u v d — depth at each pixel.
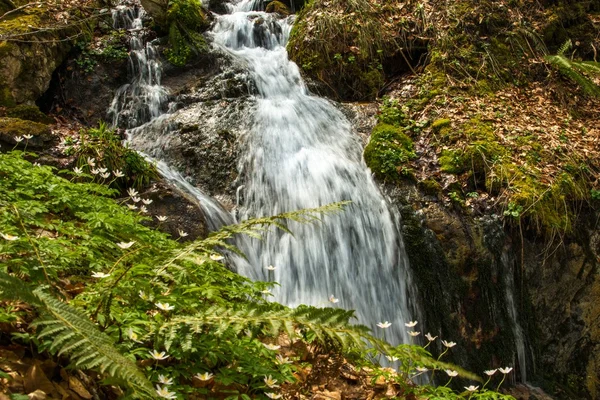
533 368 6.44
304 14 9.20
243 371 3.09
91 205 4.70
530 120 8.09
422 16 9.20
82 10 8.34
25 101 6.98
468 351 6.04
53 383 2.58
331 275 6.01
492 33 9.30
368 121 7.78
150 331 3.00
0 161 4.68
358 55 8.65
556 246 6.64
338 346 2.94
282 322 2.81
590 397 6.67
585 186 7.17
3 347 2.64
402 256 6.24
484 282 6.27
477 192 6.82
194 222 5.62
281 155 6.87
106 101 7.61
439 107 7.98
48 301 2.45
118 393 2.79
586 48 9.98
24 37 7.12
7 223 3.45
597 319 6.90
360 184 6.69
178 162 6.76
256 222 3.50
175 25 8.30
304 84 8.39
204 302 3.56
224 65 8.16
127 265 3.58
